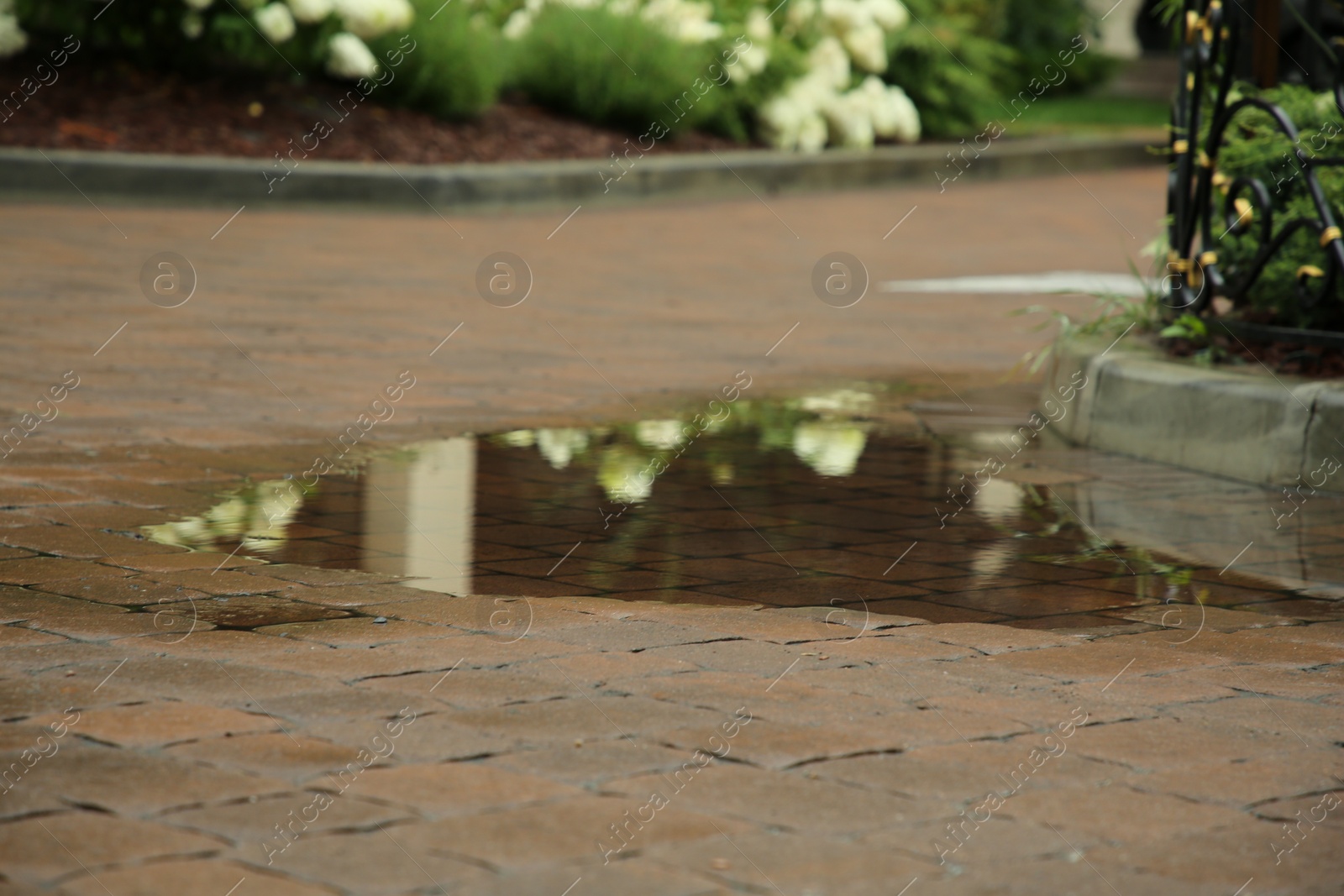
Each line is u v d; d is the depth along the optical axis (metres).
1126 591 7.37
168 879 4.29
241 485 8.84
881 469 9.74
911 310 16.33
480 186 23.84
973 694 5.94
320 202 22.98
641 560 7.69
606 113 28.25
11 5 24.36
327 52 25.09
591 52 28.12
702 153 28.98
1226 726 5.69
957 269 19.50
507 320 14.84
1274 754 5.43
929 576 7.54
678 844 4.59
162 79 25.06
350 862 4.42
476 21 27.73
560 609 6.88
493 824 4.68
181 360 12.23
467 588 7.15
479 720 5.51
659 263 19.14
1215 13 10.47
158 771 4.99
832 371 12.95
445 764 5.11
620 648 6.36
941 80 35.12
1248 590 7.42
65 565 7.27
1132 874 4.51
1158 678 6.19
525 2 30.67
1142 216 26.00
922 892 4.36
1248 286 10.04
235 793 4.85
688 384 12.24
